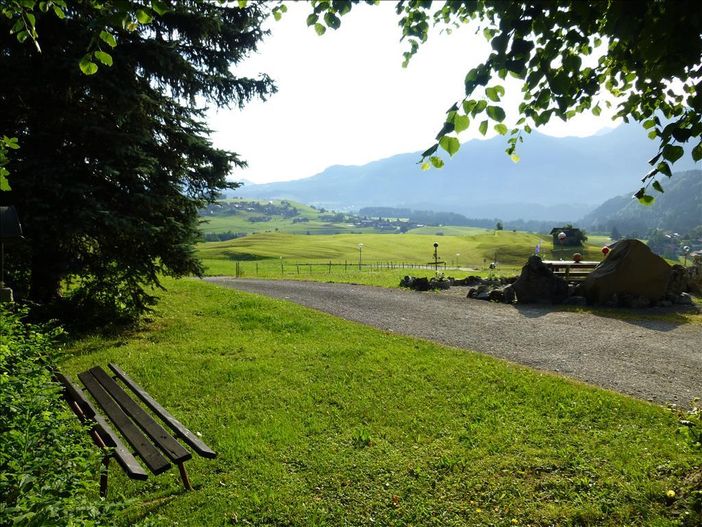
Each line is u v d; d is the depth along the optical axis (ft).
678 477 18.12
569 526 16.51
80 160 39.24
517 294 58.85
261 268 166.71
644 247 54.95
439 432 23.79
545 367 32.86
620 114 15.31
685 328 43.98
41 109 37.73
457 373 31.40
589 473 19.07
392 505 18.42
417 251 305.53
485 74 9.33
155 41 38.52
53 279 43.93
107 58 11.24
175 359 36.09
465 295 65.21
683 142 10.69
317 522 17.61
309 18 12.86
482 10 13.70
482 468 20.25
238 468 21.38
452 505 18.21
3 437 12.50
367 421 25.58
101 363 34.83
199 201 47.44
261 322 48.83
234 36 47.14
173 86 44.37
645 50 9.20
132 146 39.27
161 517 17.70
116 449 16.79
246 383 31.27
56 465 12.38
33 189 35.47
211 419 26.40
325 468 21.03
